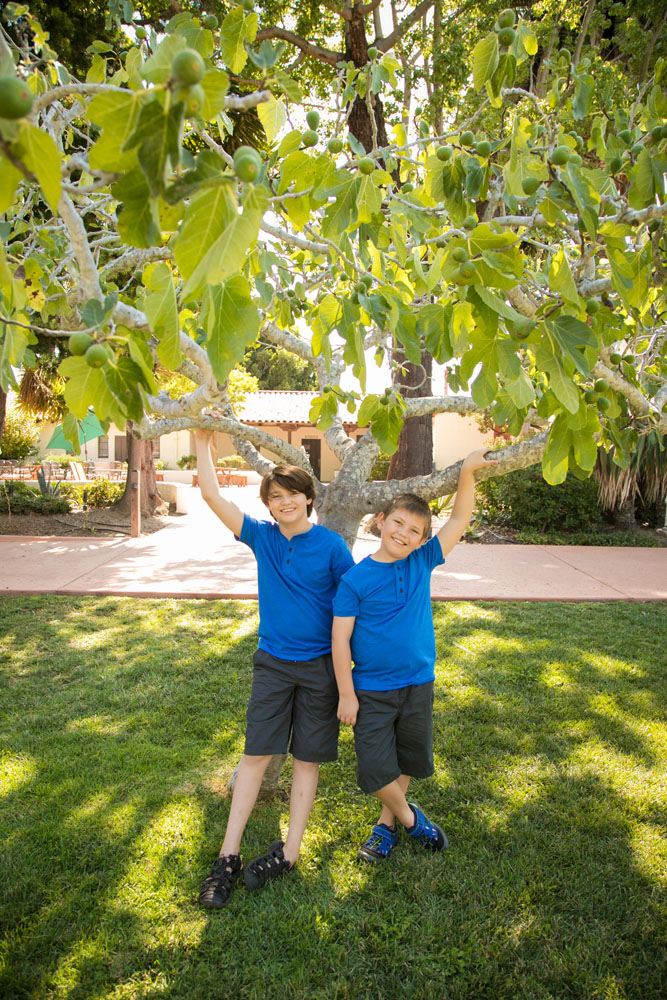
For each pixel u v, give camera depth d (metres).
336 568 2.38
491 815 2.73
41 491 13.39
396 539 2.24
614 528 10.84
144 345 1.17
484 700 3.85
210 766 3.10
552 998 1.89
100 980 1.93
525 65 3.60
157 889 2.29
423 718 2.35
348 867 2.42
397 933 2.12
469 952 2.05
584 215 1.37
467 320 1.44
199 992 1.89
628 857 2.48
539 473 10.42
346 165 1.49
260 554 2.41
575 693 3.97
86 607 5.91
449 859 2.47
